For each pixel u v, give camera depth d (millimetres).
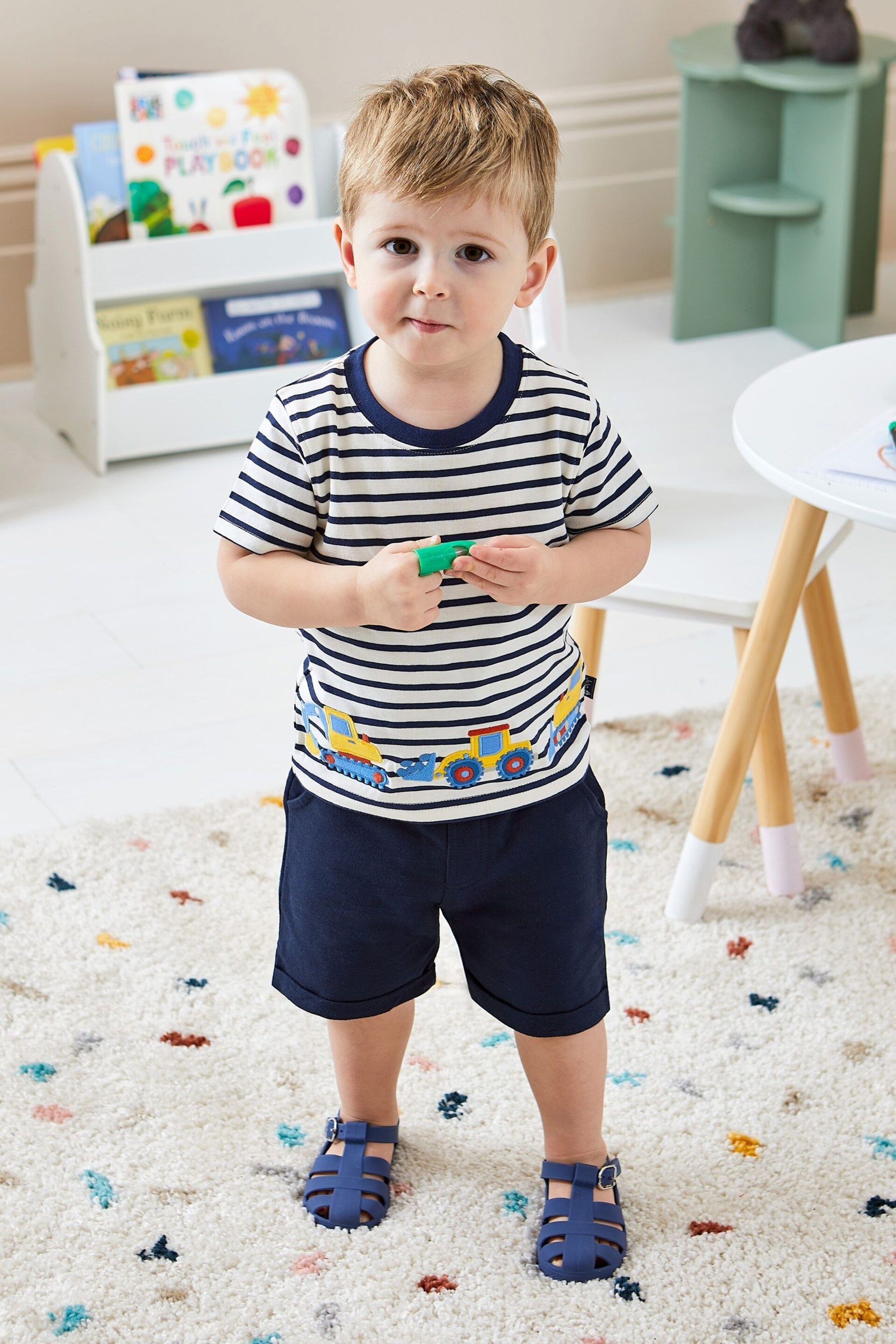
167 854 1693
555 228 3607
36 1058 1385
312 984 1111
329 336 2949
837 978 1488
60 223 2713
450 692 966
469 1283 1144
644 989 1478
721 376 3189
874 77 2959
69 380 2850
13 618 2289
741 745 1506
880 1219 1197
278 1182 1244
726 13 3535
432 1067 1379
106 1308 1113
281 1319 1108
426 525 943
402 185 848
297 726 1072
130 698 2066
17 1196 1224
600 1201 1182
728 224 3330
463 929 1099
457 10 3305
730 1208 1215
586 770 1073
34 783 1865
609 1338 1092
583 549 979
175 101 2742
